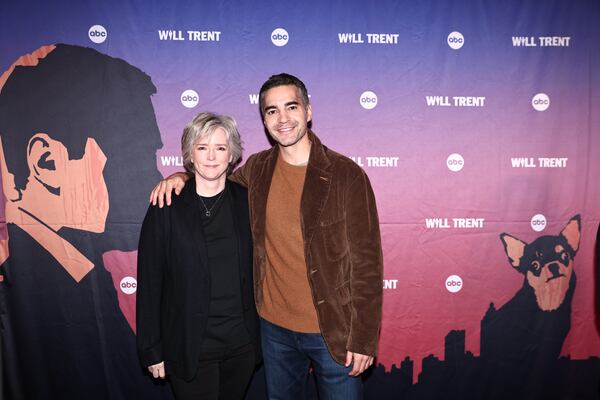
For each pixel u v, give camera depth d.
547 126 2.01
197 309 1.31
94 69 1.92
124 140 1.94
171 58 1.93
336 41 1.96
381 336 2.04
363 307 1.33
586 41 2.00
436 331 2.04
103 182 1.95
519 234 2.02
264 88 1.40
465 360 2.05
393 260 2.02
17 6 1.90
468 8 1.98
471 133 2.00
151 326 1.33
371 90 1.97
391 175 1.99
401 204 2.01
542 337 2.05
